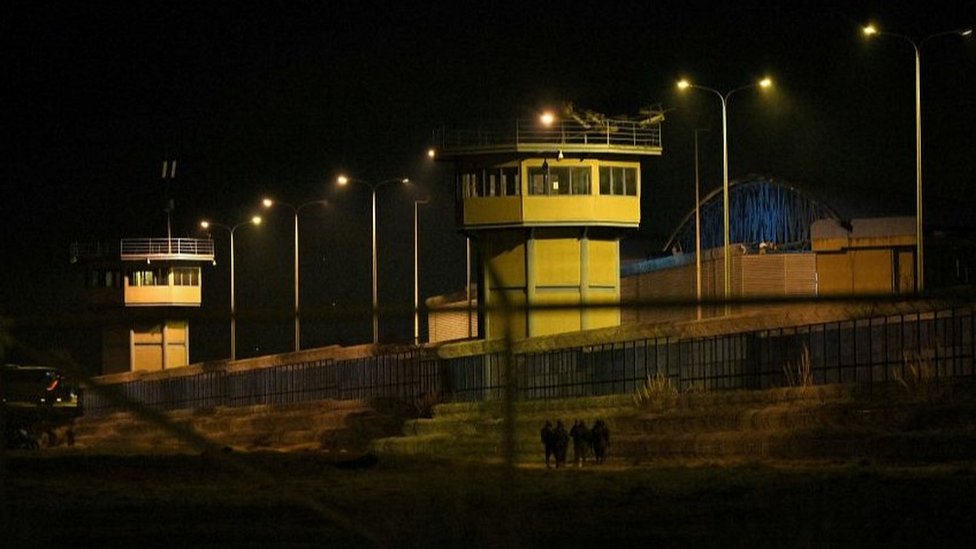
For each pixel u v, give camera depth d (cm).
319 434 14650
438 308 2930
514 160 17562
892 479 6906
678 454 9988
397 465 9406
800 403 9731
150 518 6284
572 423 11325
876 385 9294
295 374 17325
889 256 18675
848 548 4612
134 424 17288
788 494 6438
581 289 17700
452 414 13088
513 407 2669
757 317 10688
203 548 5081
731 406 10331
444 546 3144
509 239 17750
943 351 9175
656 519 5700
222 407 17425
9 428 16312
